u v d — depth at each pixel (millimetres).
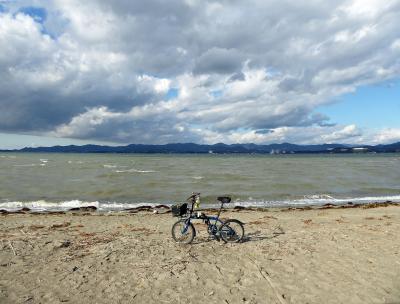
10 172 49188
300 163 88812
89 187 32344
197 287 7312
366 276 7910
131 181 37531
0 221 16219
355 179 41906
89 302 6621
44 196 27625
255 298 6809
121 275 7941
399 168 63969
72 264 8641
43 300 6676
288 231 12797
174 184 34938
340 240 11086
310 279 7742
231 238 10750
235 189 31750
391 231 12547
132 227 14375
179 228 10945
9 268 8320
